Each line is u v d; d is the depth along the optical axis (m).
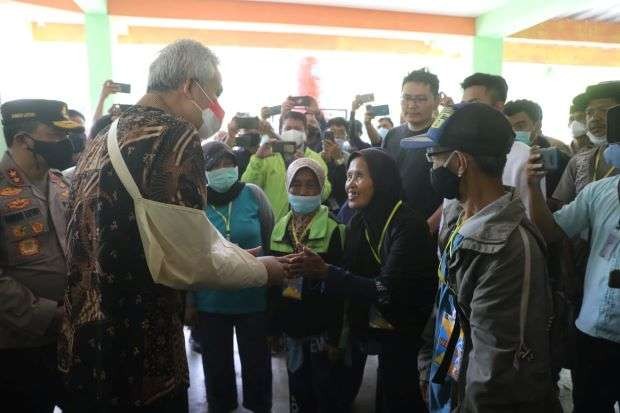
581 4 5.67
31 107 1.57
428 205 2.40
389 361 1.72
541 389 1.07
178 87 1.21
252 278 1.28
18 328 1.48
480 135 1.15
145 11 6.18
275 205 3.19
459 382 1.18
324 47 8.42
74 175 1.21
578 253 1.97
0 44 6.43
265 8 6.61
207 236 1.13
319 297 1.91
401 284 1.62
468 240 1.14
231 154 2.32
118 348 1.09
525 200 1.78
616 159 1.56
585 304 1.60
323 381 1.95
